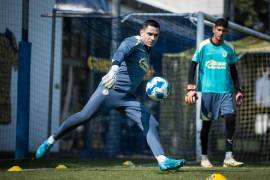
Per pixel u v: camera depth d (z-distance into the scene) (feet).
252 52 136.98
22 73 94.68
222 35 80.07
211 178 51.70
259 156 134.21
